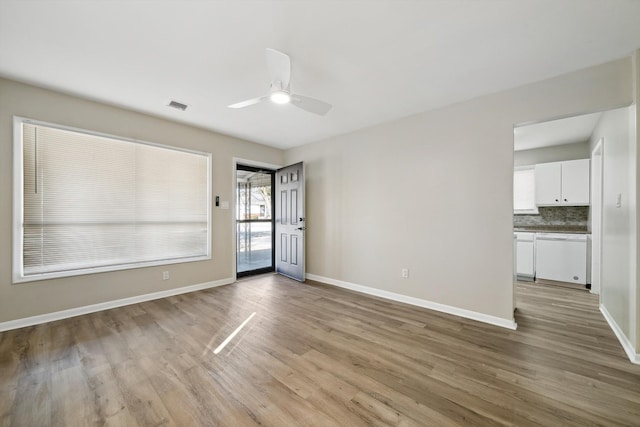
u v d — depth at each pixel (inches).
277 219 195.9
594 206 146.9
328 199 167.3
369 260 146.3
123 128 123.1
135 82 98.6
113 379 69.8
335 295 143.0
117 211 123.6
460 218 115.0
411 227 130.0
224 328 101.0
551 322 107.7
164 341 90.4
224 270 163.0
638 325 78.5
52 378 69.9
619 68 83.8
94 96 110.2
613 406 60.8
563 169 169.9
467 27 69.5
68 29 69.9
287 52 80.5
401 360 79.7
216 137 158.1
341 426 55.1
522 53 80.7
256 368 75.2
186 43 76.2
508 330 100.3
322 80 97.0
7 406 59.8
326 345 88.6
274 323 105.9
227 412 58.8
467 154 113.1
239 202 188.5
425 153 125.3
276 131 155.4
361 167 150.6
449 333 97.7
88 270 114.5
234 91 105.7
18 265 99.3
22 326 100.0
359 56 82.4
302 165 171.8
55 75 93.7
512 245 103.1
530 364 77.7
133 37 73.5
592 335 96.1
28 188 102.7
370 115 130.2
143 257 131.9
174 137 140.1
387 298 138.0
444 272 119.3
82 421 55.9
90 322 105.3
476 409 59.9
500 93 105.2
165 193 139.1
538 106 97.4
